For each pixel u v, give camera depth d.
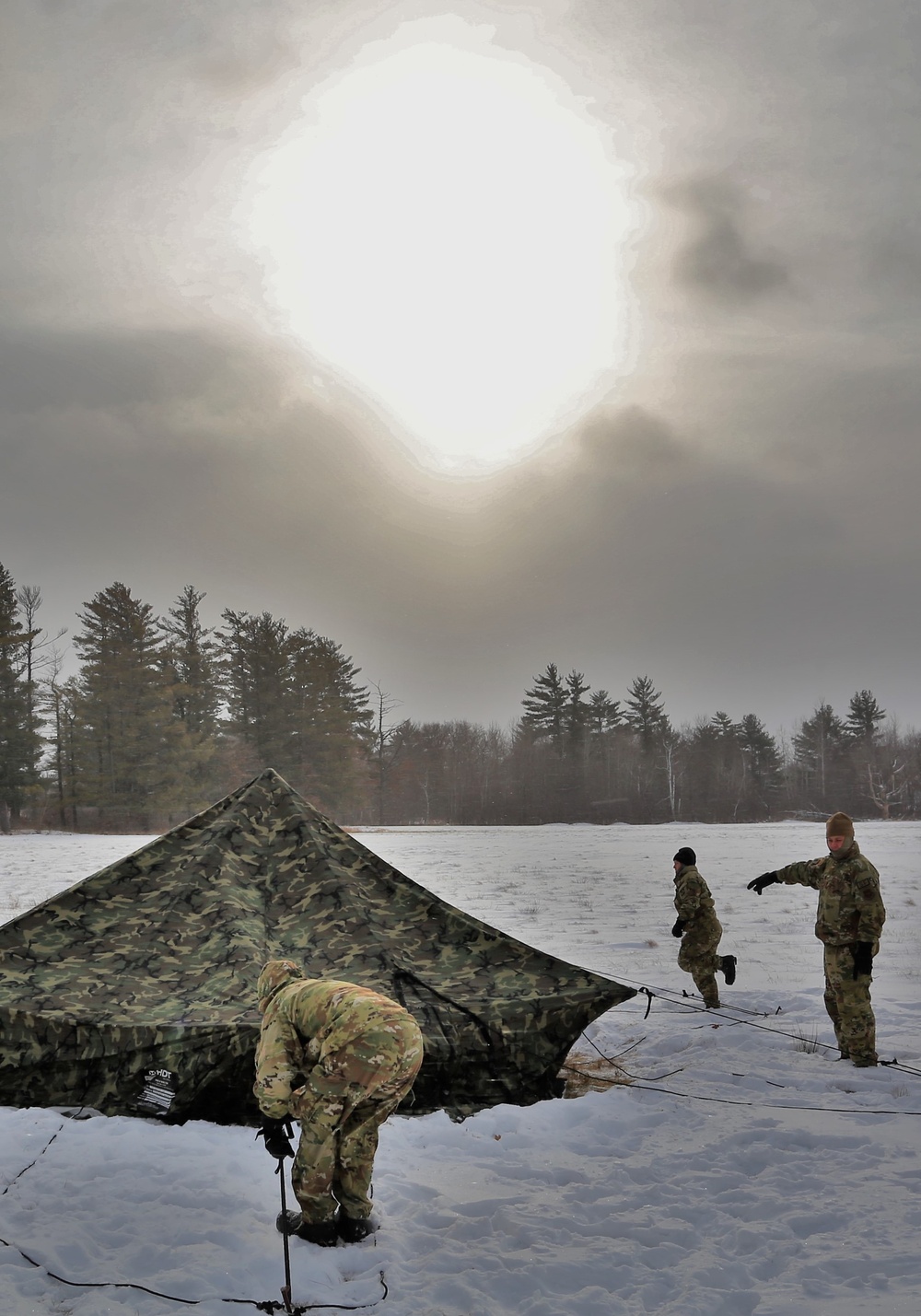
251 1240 5.37
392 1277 5.02
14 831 73.88
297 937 8.66
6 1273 4.93
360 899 9.02
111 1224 5.54
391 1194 6.06
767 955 15.23
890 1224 5.62
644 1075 8.88
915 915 19.66
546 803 116.88
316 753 84.94
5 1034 7.46
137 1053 7.38
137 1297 4.74
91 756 78.31
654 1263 5.25
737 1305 4.80
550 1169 6.55
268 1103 5.40
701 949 11.36
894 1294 4.82
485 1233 5.59
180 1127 7.19
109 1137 6.89
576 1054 9.66
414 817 118.56
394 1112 7.75
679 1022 10.75
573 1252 5.35
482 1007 8.09
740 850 43.00
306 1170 5.30
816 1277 5.04
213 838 9.30
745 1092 8.27
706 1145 6.98
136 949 8.23
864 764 126.25
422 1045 5.57
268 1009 5.76
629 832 67.19
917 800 121.06
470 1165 6.65
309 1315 4.63
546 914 20.55
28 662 81.75
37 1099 7.52
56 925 8.41
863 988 9.04
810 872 9.62
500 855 41.19
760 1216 5.84
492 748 129.25
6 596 79.12
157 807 76.06
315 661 87.19
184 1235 5.38
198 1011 7.53
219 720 86.38
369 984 8.21
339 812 85.75
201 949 8.26
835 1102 7.96
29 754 75.19
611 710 135.75
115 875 8.91
